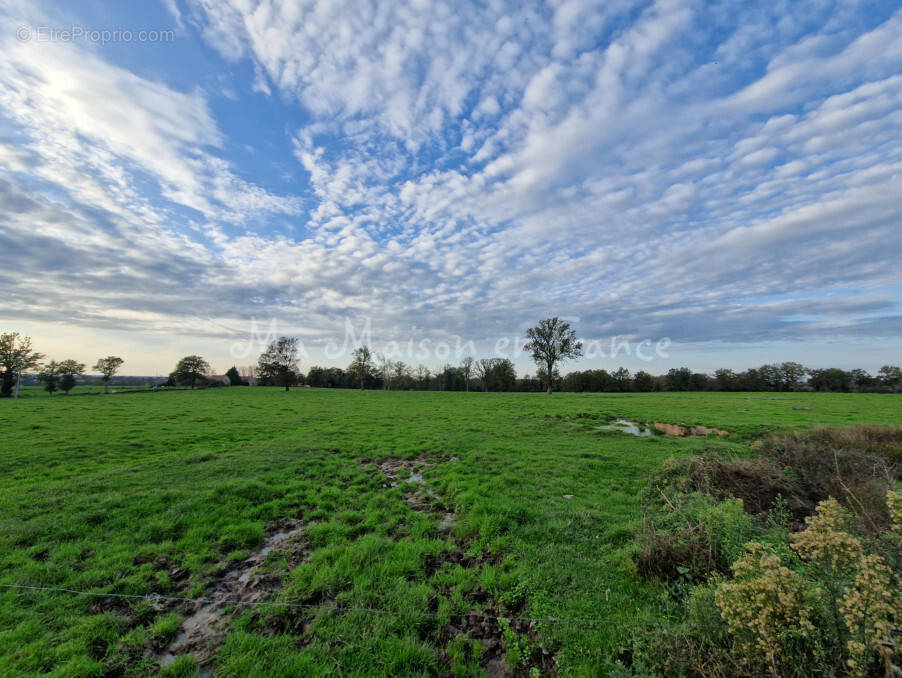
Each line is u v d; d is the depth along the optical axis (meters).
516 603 4.66
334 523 7.20
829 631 2.83
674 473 7.91
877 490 6.30
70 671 3.67
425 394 52.06
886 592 2.62
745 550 4.56
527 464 11.46
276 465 11.31
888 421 19.94
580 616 4.29
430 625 4.34
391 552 5.95
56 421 20.50
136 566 5.66
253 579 5.39
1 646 3.96
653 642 3.51
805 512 6.16
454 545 6.28
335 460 12.34
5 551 5.98
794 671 2.76
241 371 78.12
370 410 29.02
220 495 8.38
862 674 2.51
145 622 4.47
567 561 5.53
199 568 5.66
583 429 19.00
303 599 4.80
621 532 6.38
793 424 18.88
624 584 4.87
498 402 36.16
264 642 4.03
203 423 20.94
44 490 8.66
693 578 4.62
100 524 6.98
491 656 3.90
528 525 6.80
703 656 3.27
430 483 9.99
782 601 2.85
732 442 15.49
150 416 23.55
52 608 4.66
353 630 4.20
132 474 10.00
